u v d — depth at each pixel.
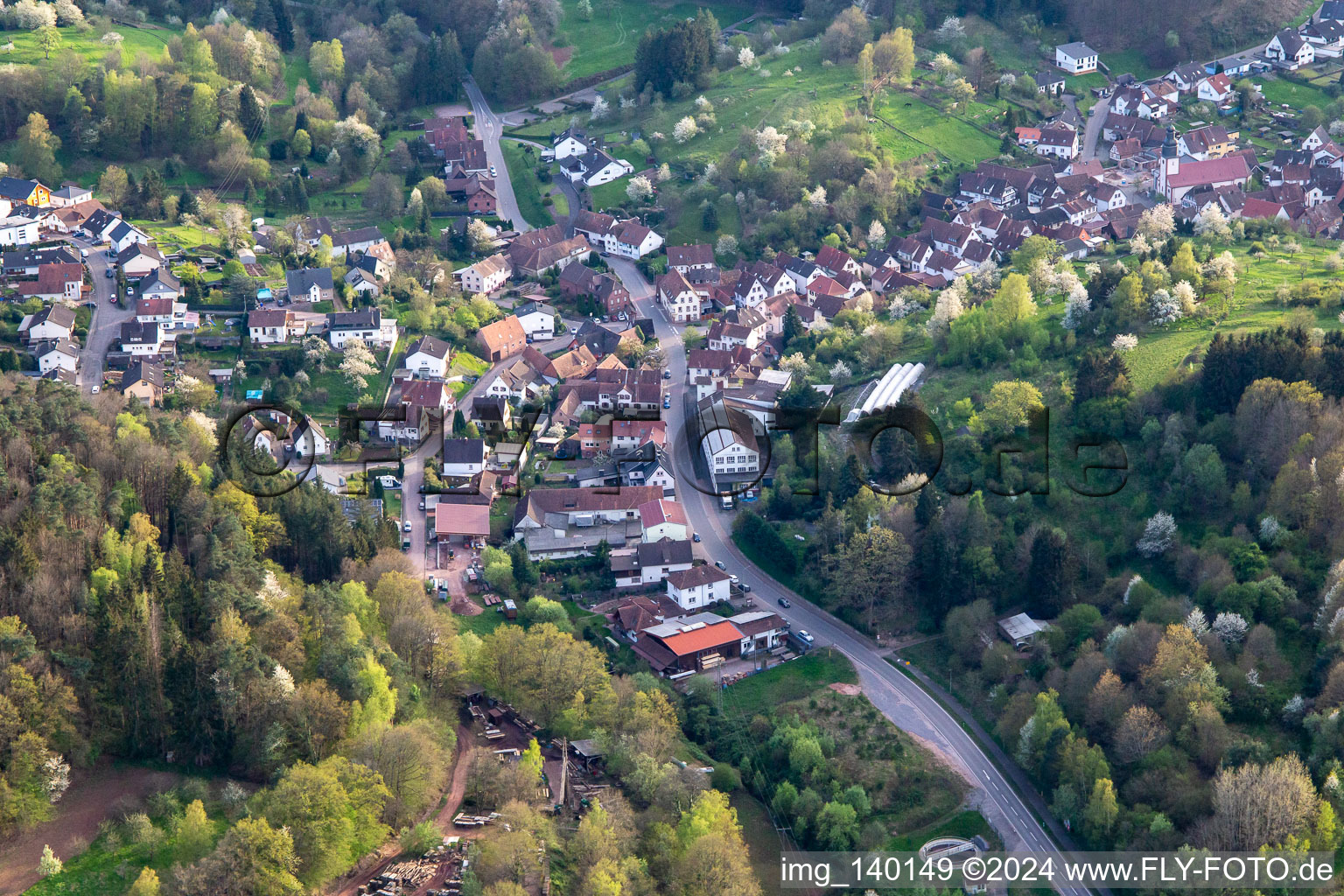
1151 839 161.12
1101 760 170.00
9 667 148.50
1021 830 173.12
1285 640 185.75
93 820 145.38
